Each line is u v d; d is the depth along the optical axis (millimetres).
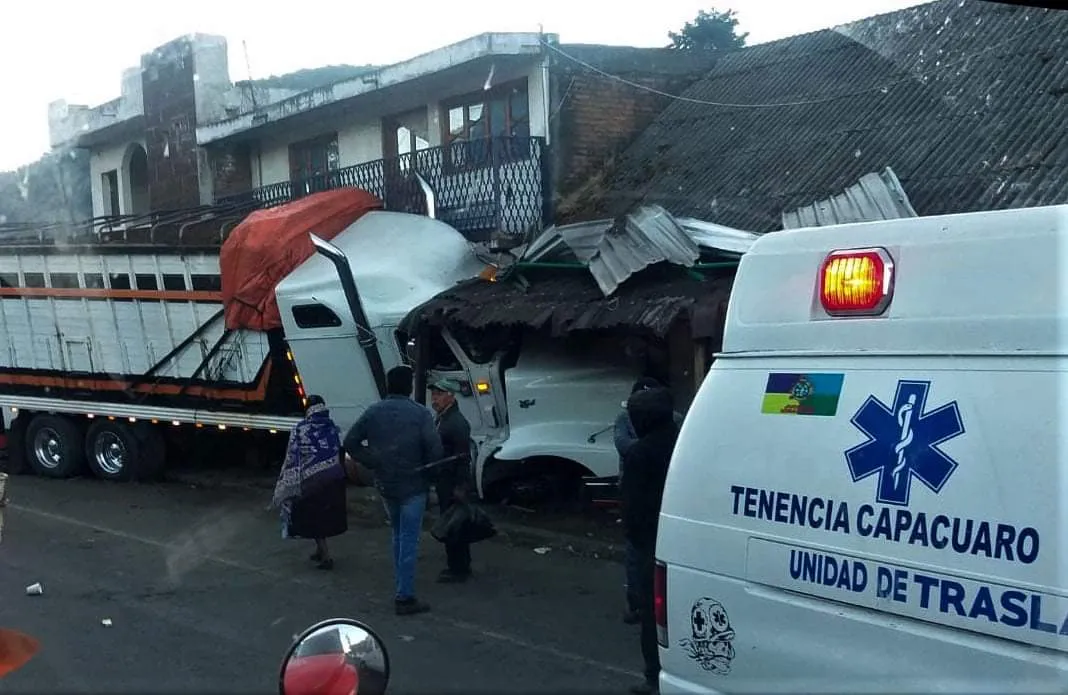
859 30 14766
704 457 3629
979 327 3029
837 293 3385
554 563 8766
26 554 9469
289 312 11383
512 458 9734
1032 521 2754
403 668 6090
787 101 13742
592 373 9688
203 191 19750
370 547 9625
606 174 14406
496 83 15297
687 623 3604
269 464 14070
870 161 11172
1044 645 2684
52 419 14367
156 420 13359
